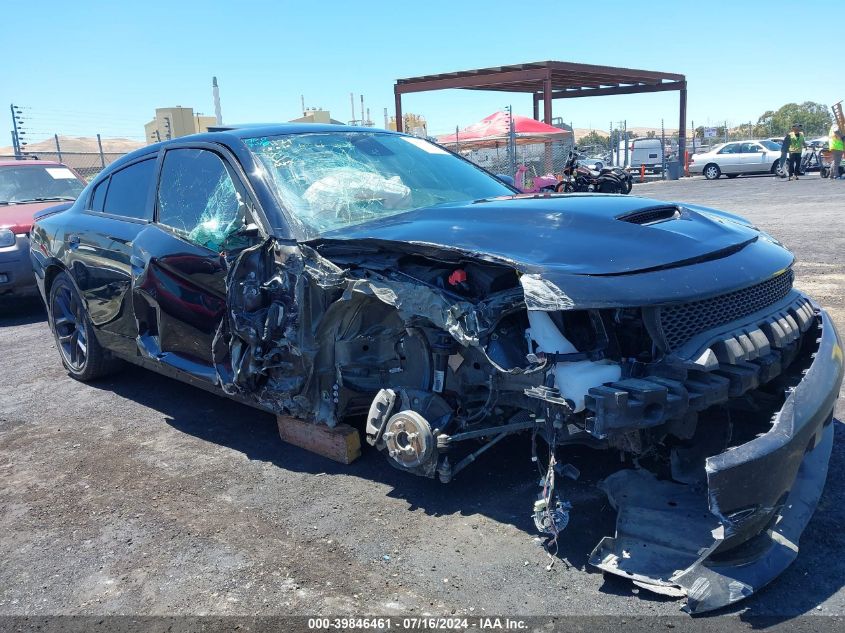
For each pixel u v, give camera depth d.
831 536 2.60
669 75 28.67
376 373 3.20
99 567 2.76
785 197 15.56
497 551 2.66
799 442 2.33
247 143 3.74
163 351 4.07
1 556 2.89
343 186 3.60
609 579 2.44
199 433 4.10
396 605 2.39
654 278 2.48
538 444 3.41
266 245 3.21
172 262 3.78
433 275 2.75
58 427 4.36
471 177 4.28
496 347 2.62
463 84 24.22
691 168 27.39
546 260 2.51
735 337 2.53
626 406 2.30
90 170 17.89
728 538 2.20
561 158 21.86
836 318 5.28
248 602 2.46
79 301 4.88
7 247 7.25
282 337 3.10
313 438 3.61
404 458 2.80
